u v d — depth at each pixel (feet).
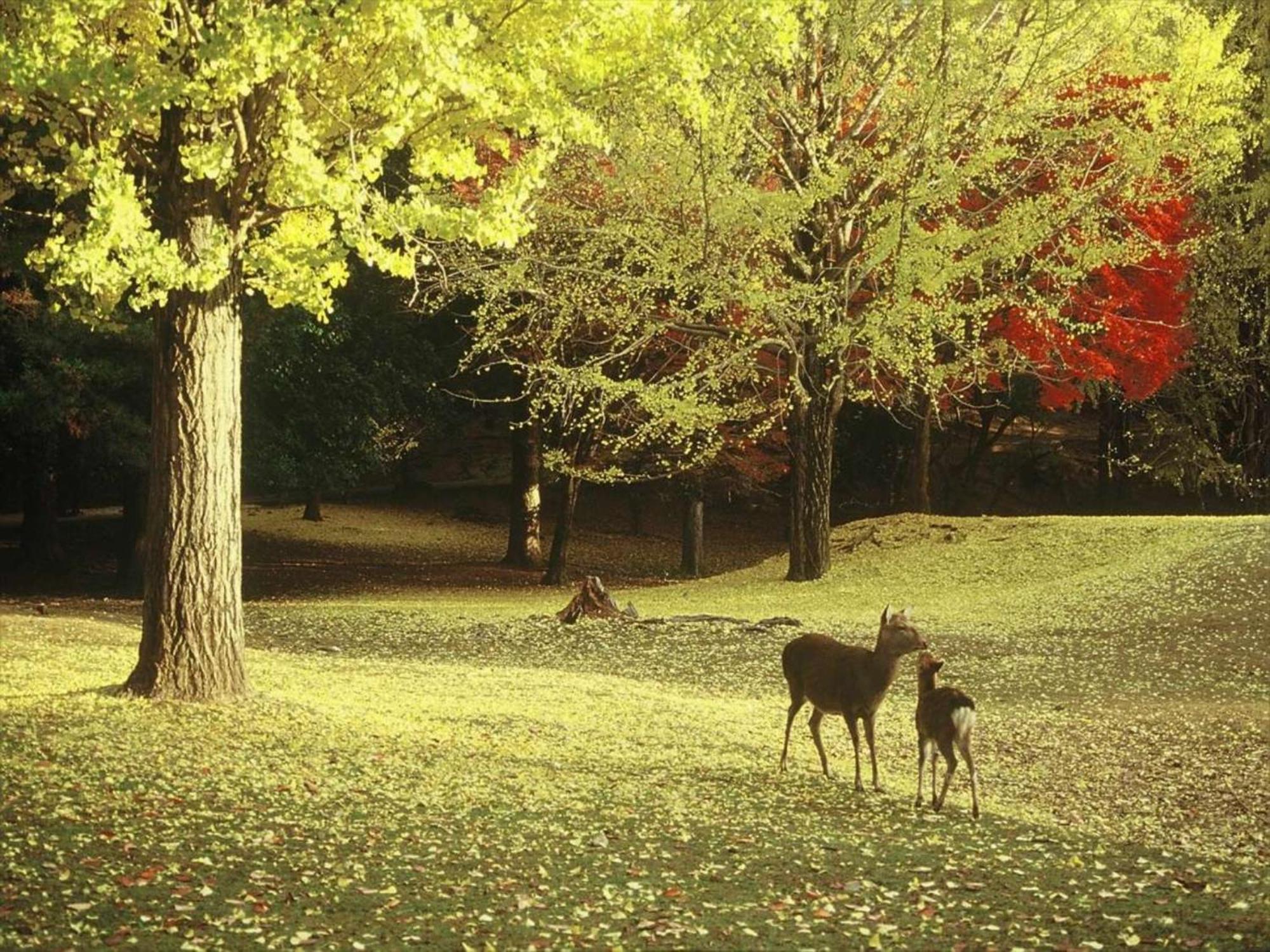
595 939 21.43
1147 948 20.44
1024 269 82.94
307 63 31.89
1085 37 74.43
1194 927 21.53
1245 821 32.89
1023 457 147.02
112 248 36.24
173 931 20.92
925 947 20.95
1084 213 75.61
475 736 38.34
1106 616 65.46
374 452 101.50
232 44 31.01
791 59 69.21
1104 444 126.00
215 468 38.86
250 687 40.06
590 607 68.13
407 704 43.04
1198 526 80.43
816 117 78.28
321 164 32.55
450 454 172.76
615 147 72.43
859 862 26.91
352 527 137.69
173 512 38.70
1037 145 81.15
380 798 30.35
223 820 27.63
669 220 75.10
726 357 78.74
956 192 72.08
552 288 78.84
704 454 82.84
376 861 25.67
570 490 103.65
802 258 77.36
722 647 61.31
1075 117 78.18
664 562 130.21
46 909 21.42
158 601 38.88
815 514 83.35
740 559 135.23
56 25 30.63
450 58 32.01
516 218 34.60
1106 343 86.33
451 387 111.24
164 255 32.40
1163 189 77.00
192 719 36.35
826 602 73.61
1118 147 75.36
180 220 37.50
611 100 38.99
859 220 79.56
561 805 30.83
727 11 36.50
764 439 104.47
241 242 37.27
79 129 36.91
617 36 35.58
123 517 102.73
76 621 62.13
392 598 91.15
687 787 33.53
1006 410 144.46
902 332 73.41
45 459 90.43
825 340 75.10
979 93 73.00
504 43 35.12
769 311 74.43
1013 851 28.27
